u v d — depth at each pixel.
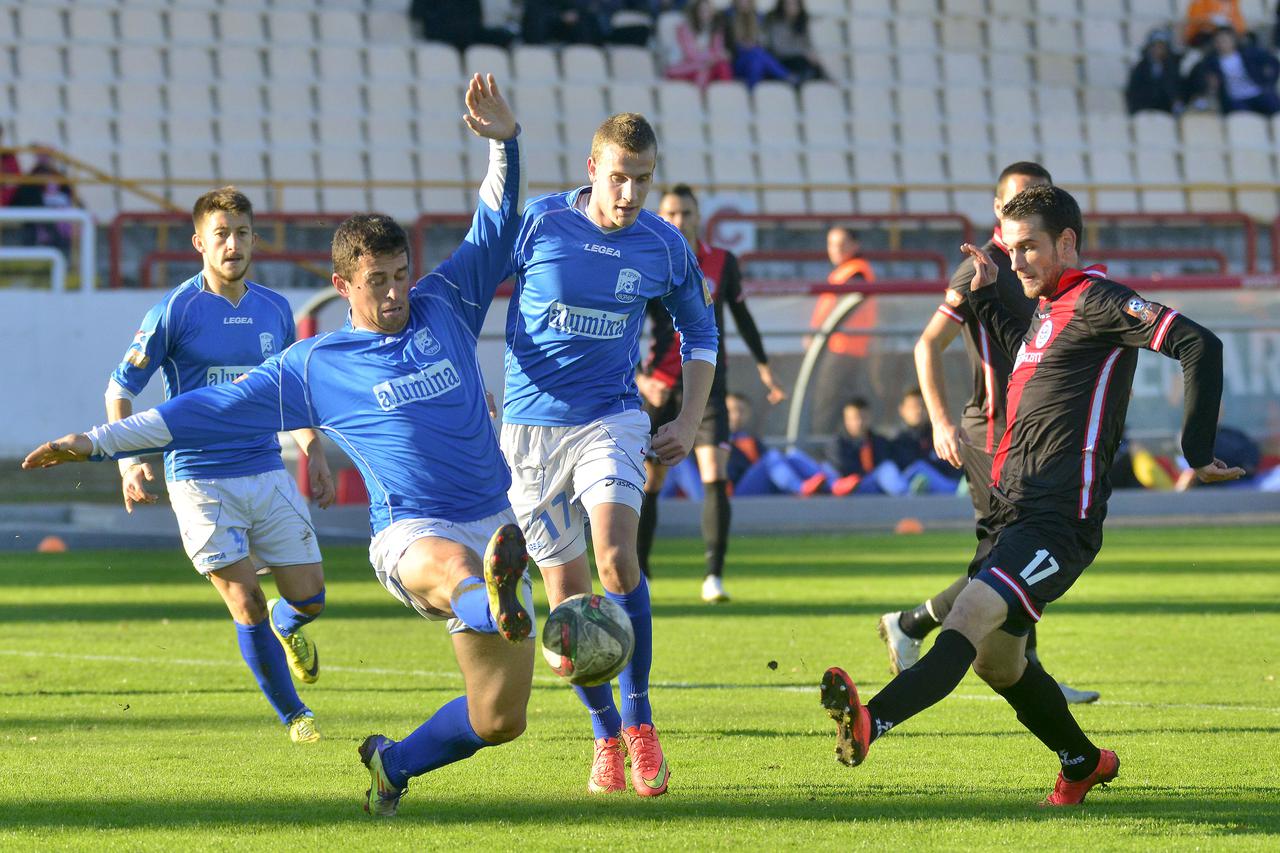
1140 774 11.48
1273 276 42.16
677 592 25.50
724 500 24.11
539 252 11.96
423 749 10.09
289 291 45.28
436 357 10.55
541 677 17.19
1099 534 10.42
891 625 15.30
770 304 41.44
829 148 58.84
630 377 12.32
